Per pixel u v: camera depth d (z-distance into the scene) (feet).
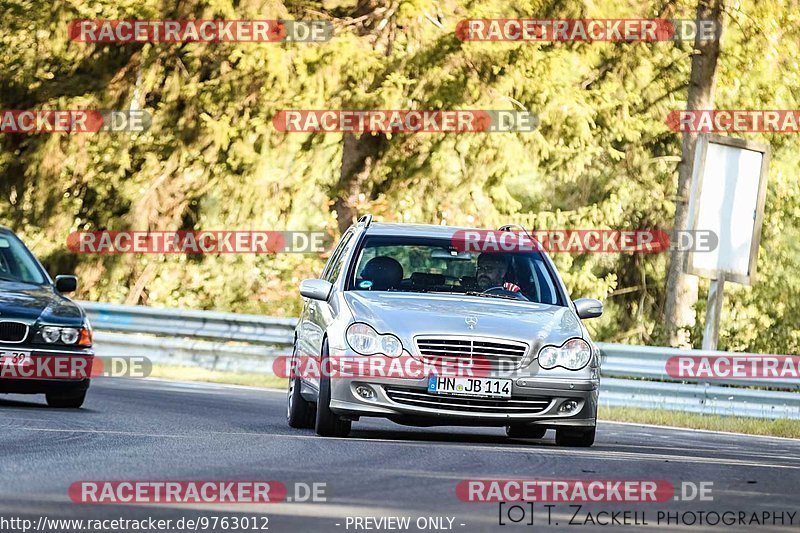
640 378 210.18
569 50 303.07
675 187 350.43
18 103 325.62
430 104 290.97
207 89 302.25
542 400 117.80
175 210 320.91
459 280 130.41
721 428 177.27
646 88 343.46
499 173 303.07
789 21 315.17
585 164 340.59
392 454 106.11
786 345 355.77
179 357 246.68
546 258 134.31
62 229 329.72
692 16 322.34
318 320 126.93
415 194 307.58
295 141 301.84
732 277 204.23
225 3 291.79
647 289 366.22
